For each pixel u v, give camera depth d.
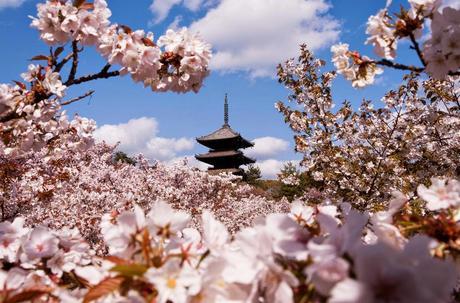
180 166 16.08
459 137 9.42
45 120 4.27
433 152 9.78
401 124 10.32
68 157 14.14
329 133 10.99
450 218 1.59
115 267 1.20
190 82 3.88
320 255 1.06
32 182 10.26
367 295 0.88
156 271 1.19
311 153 11.03
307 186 11.86
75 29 3.45
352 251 1.02
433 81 9.08
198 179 15.92
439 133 9.94
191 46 3.72
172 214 1.43
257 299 1.14
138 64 3.54
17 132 4.26
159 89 3.88
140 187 13.09
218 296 1.19
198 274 1.26
